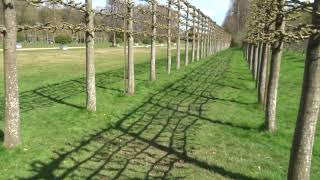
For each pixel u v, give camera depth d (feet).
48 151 29.68
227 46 330.75
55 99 50.19
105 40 302.45
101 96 53.36
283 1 29.09
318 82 20.59
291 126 41.78
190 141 34.47
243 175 26.73
